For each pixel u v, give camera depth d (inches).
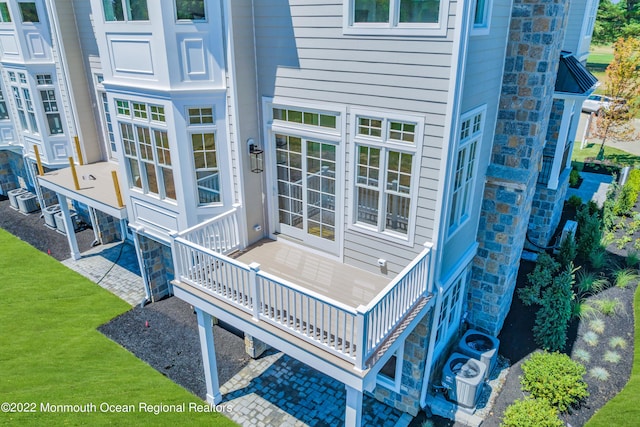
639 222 553.9
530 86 306.2
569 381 313.0
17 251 547.2
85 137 529.0
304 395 337.4
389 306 242.2
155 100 314.2
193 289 299.4
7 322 408.2
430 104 242.7
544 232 484.4
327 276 305.4
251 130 322.7
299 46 281.0
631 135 951.0
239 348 388.2
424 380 310.3
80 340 388.8
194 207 340.8
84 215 614.9
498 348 358.9
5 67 541.0
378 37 247.1
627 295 432.1
